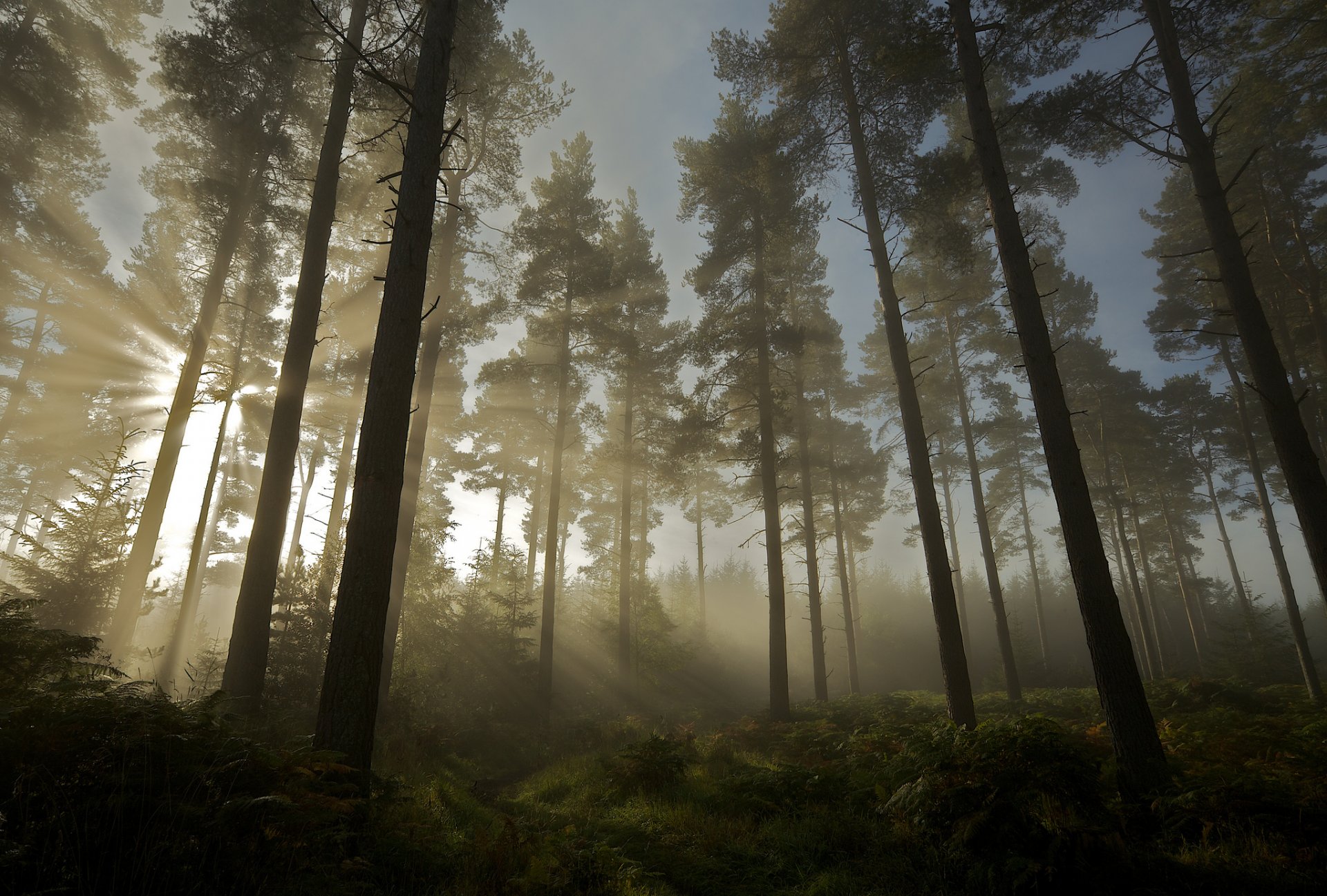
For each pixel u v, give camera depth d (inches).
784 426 753.6
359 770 211.5
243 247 702.5
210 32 488.7
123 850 130.0
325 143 445.1
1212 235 399.2
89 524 507.8
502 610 922.1
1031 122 489.4
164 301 836.0
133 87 693.9
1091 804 217.5
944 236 523.8
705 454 845.8
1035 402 339.3
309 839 160.2
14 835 123.3
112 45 702.5
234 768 160.7
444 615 782.5
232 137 601.0
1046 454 331.6
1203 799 222.7
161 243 823.1
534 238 750.5
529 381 800.3
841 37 555.8
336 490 757.3
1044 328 346.6
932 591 448.1
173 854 129.6
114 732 149.7
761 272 745.6
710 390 765.9
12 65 607.8
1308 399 855.7
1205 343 921.5
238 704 340.5
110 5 681.6
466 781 402.0
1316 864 181.8
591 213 869.2
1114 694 282.2
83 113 669.3
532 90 616.1
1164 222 889.5
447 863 197.6
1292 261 778.2
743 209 736.3
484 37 545.6
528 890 180.2
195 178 663.1
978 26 401.7
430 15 309.7
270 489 383.6
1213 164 404.2
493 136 639.1
